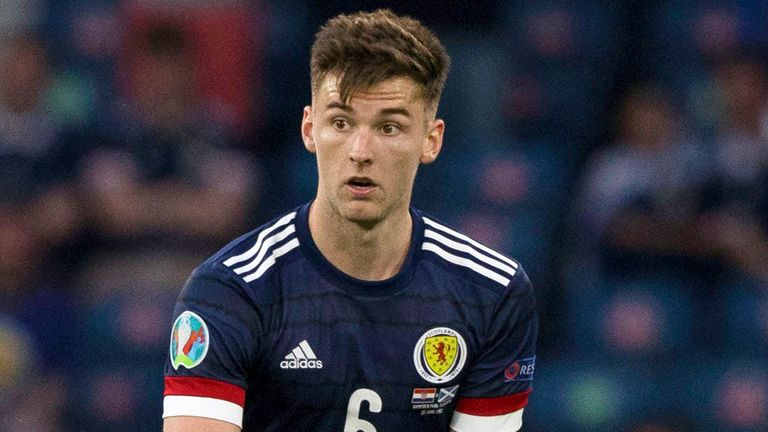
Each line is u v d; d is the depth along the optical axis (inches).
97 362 1248.8
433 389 594.6
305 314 576.4
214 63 1513.3
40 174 1273.4
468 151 1541.6
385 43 549.3
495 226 1448.1
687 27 1608.0
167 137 1300.4
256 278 572.1
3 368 1229.1
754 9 1633.9
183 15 1514.5
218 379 564.7
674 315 1334.9
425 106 563.5
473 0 1576.0
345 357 579.8
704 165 1328.7
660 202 1326.3
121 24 1504.7
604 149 1461.6
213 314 566.3
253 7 1550.2
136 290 1264.8
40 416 1222.3
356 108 549.0
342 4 1568.7
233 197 1312.7
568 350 1362.0
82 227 1268.5
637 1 1609.3
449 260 598.2
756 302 1328.7
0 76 1318.9
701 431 1314.0
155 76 1309.1
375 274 582.9
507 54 1585.9
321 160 561.0
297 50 1553.9
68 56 1540.4
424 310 589.6
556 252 1411.2
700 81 1574.8
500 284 602.5
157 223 1283.2
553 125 1563.7
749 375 1314.0
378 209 557.0
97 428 1230.3
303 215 589.3
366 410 587.8
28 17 1589.6
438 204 1481.3
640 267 1338.6
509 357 612.1
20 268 1252.5
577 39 1598.2
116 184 1279.5
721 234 1320.1
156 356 1251.8
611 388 1321.4
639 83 1494.8
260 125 1525.6
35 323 1245.7
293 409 583.5
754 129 1360.7
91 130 1298.0
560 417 1326.3
